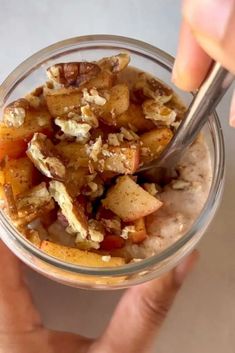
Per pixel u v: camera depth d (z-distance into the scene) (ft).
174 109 0.97
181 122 0.86
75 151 0.91
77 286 0.99
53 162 0.89
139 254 0.92
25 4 1.16
